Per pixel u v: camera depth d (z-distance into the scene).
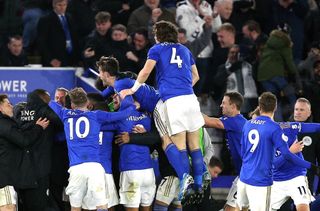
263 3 55.47
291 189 39.78
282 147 37.41
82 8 53.62
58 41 51.97
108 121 39.00
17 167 39.72
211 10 53.53
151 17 52.28
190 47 50.97
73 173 38.62
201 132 40.88
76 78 50.84
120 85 38.97
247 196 38.16
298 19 55.94
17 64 52.03
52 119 39.84
